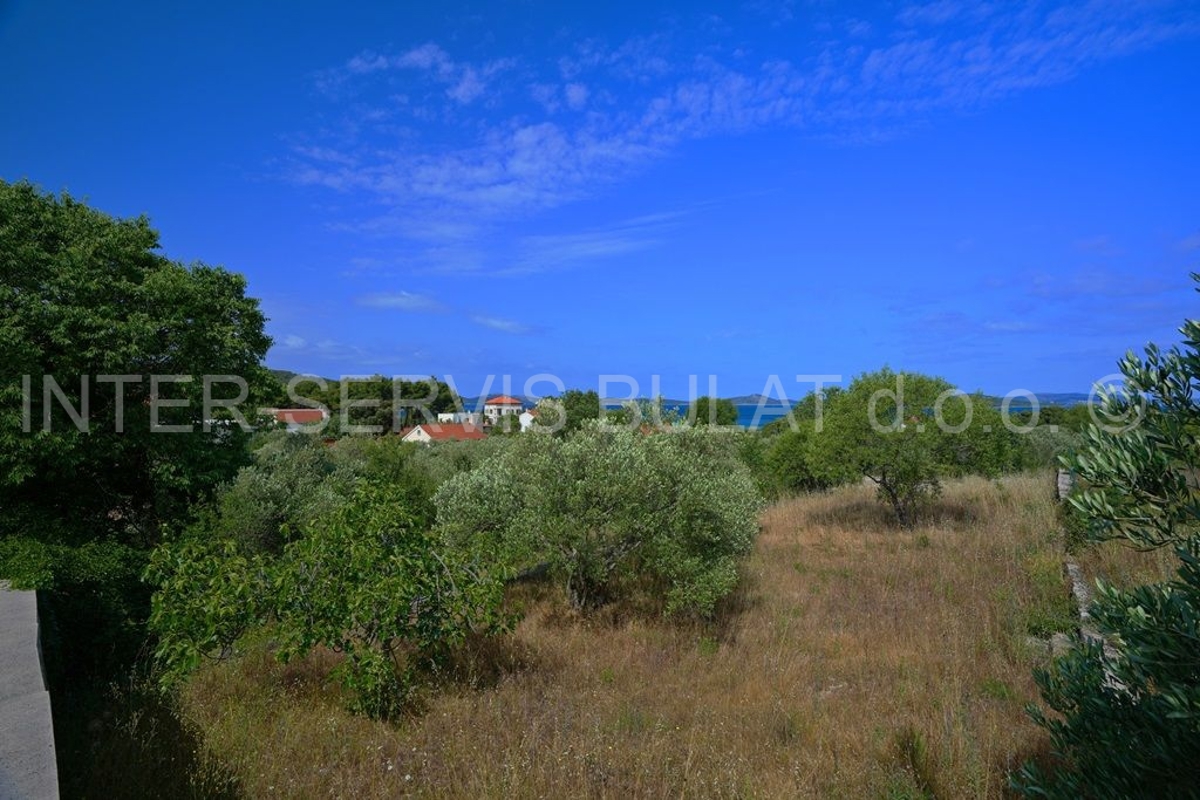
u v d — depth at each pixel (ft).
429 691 21.99
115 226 50.98
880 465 50.42
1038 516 43.39
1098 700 10.23
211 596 20.56
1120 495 9.18
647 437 39.52
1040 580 30.71
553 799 15.02
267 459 69.51
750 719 20.25
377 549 21.83
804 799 14.99
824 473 54.29
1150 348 9.18
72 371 41.60
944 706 18.44
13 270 41.47
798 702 21.57
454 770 16.47
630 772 16.42
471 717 20.24
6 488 42.19
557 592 37.86
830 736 18.56
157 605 20.44
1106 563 29.78
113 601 26.11
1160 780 9.11
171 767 15.87
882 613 31.04
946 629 27.43
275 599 21.24
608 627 31.42
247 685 22.62
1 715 14.11
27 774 11.78
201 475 52.49
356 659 20.84
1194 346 8.81
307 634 20.67
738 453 72.23
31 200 46.44
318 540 22.03
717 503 33.14
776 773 16.37
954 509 55.16
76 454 42.78
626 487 31.76
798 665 25.34
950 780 15.23
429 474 86.28
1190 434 8.79
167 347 48.52
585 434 36.24
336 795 15.25
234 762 16.39
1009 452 54.29
